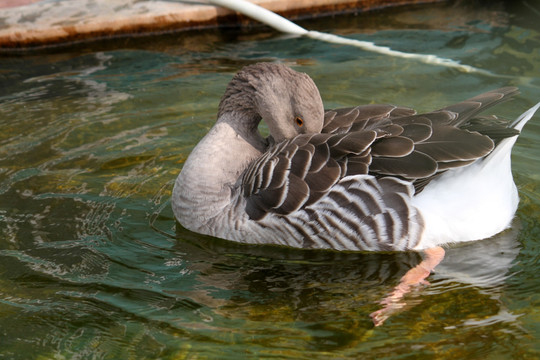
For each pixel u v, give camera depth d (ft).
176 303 20.54
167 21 39.81
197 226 23.88
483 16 40.65
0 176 26.96
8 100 32.99
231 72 35.40
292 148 22.70
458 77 33.96
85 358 18.34
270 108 24.02
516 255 22.07
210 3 40.52
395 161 21.56
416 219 21.59
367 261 22.20
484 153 21.08
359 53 37.04
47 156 28.40
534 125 29.48
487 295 20.47
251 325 19.60
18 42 38.27
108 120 31.04
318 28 40.50
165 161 28.14
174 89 33.73
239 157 24.18
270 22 39.65
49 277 21.59
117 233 23.93
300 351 18.47
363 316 19.90
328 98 32.27
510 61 35.29
